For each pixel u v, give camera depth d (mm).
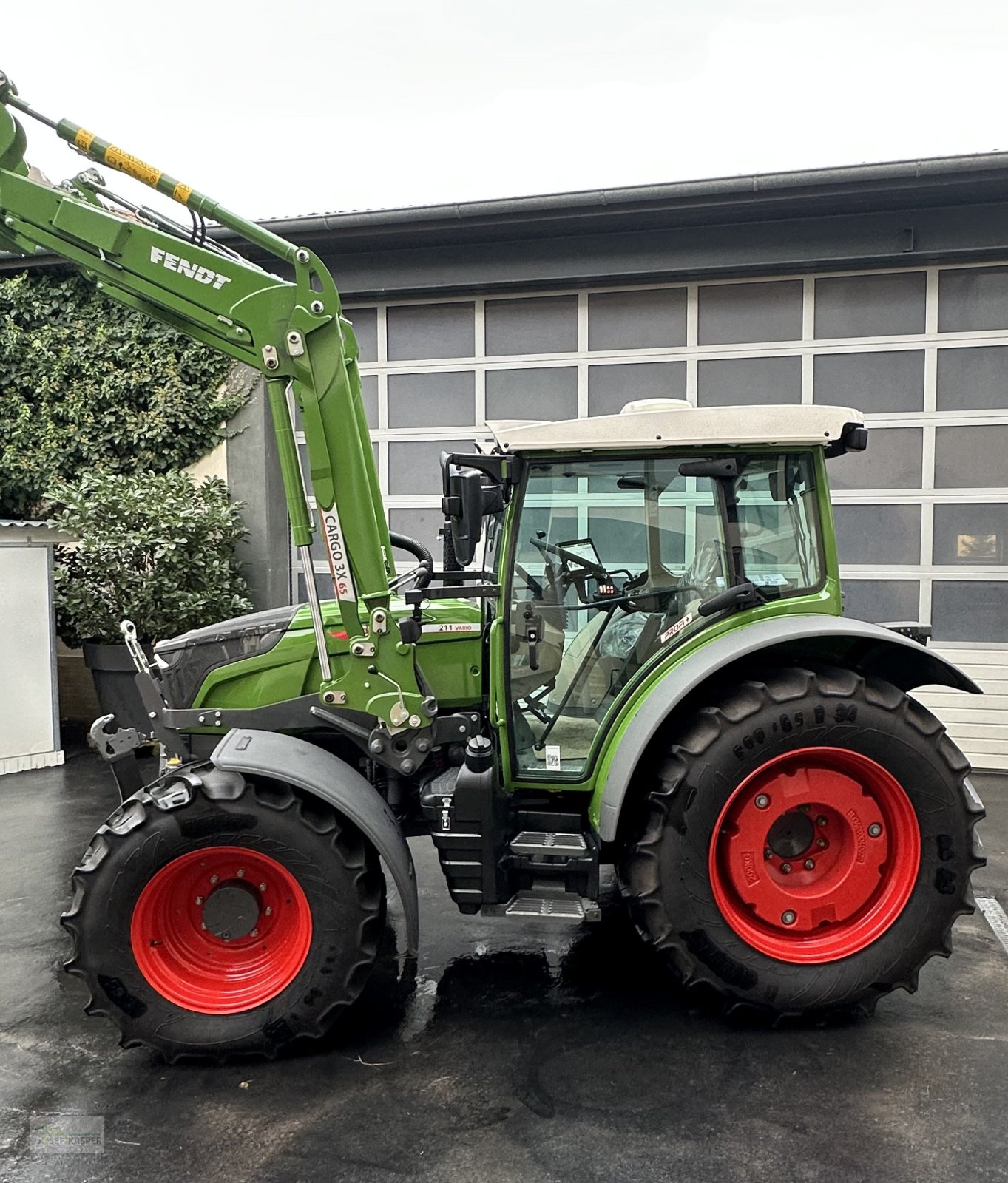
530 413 6195
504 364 6188
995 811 4641
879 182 5016
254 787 2416
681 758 2484
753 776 2508
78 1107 2232
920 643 3070
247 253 6176
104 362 6746
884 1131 2078
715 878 2521
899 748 2498
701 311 5828
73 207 2625
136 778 2869
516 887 2721
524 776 2771
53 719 5750
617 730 2695
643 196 5297
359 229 5828
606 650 2775
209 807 2381
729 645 2553
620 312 5969
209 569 6043
